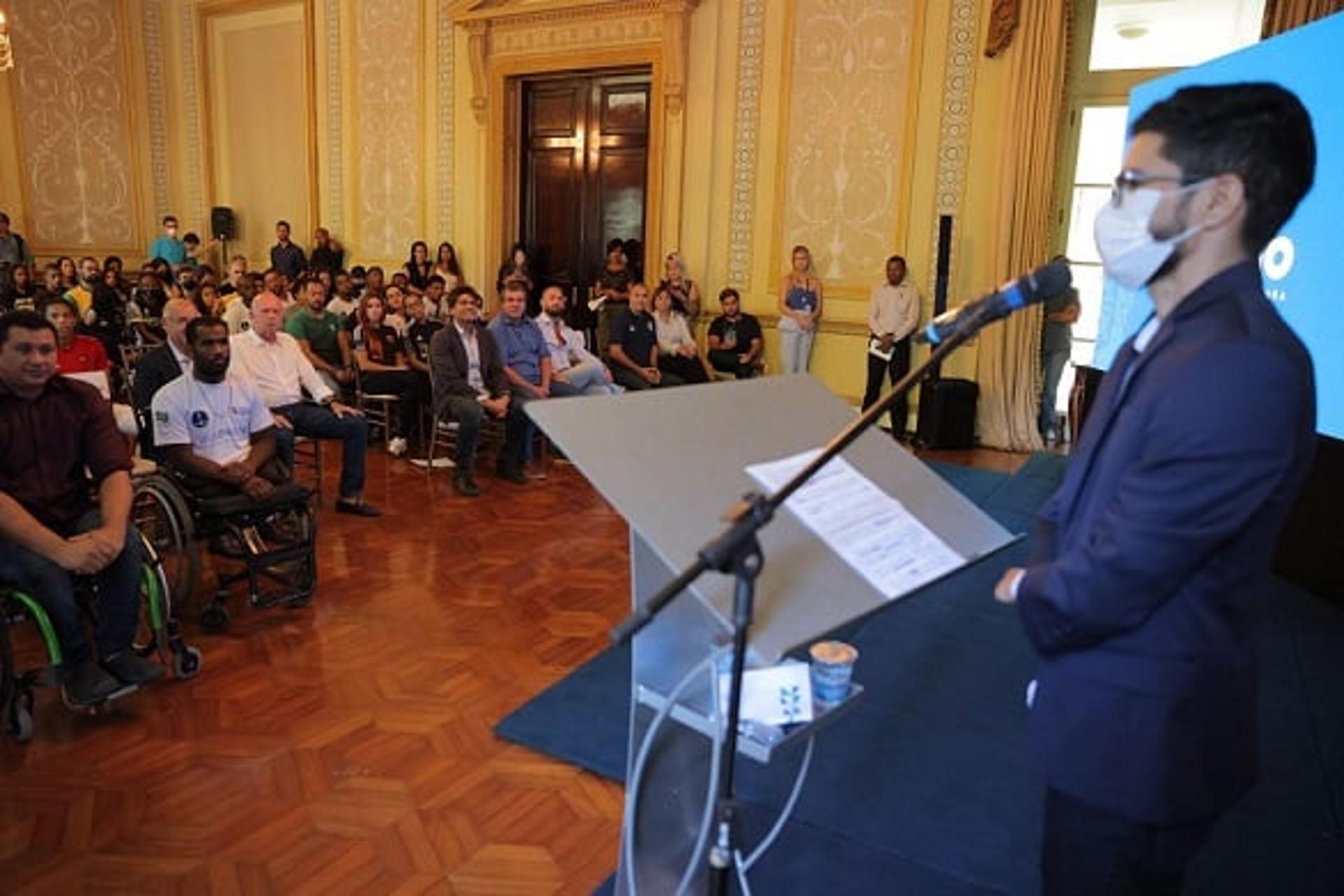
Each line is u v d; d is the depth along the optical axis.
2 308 6.80
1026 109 5.88
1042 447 6.16
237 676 2.62
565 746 2.28
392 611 3.12
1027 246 6.00
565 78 7.70
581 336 5.91
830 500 1.37
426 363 5.69
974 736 2.39
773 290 6.96
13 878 1.77
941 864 1.88
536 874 1.82
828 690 1.31
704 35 6.89
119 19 9.47
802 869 1.85
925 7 6.15
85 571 2.28
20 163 9.07
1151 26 7.23
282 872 1.81
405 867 1.83
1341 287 3.20
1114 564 0.92
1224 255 0.97
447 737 2.33
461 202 8.27
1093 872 1.04
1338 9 5.00
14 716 2.24
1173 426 0.90
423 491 4.68
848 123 6.52
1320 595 3.43
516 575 3.50
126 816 1.97
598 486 1.23
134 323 6.87
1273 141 0.93
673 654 1.44
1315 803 2.13
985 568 3.70
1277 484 0.89
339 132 8.89
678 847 1.54
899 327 6.27
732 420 1.47
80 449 2.52
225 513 2.92
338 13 8.66
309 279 6.46
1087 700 0.99
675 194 7.13
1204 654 0.95
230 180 9.75
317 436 4.20
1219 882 1.84
